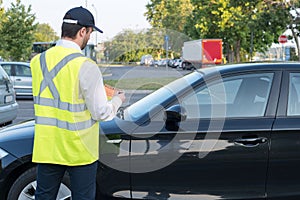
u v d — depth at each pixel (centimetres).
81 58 283
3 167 374
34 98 295
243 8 2564
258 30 2292
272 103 381
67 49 289
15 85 1515
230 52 3959
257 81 388
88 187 298
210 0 3531
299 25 2139
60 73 283
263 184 371
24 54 3462
